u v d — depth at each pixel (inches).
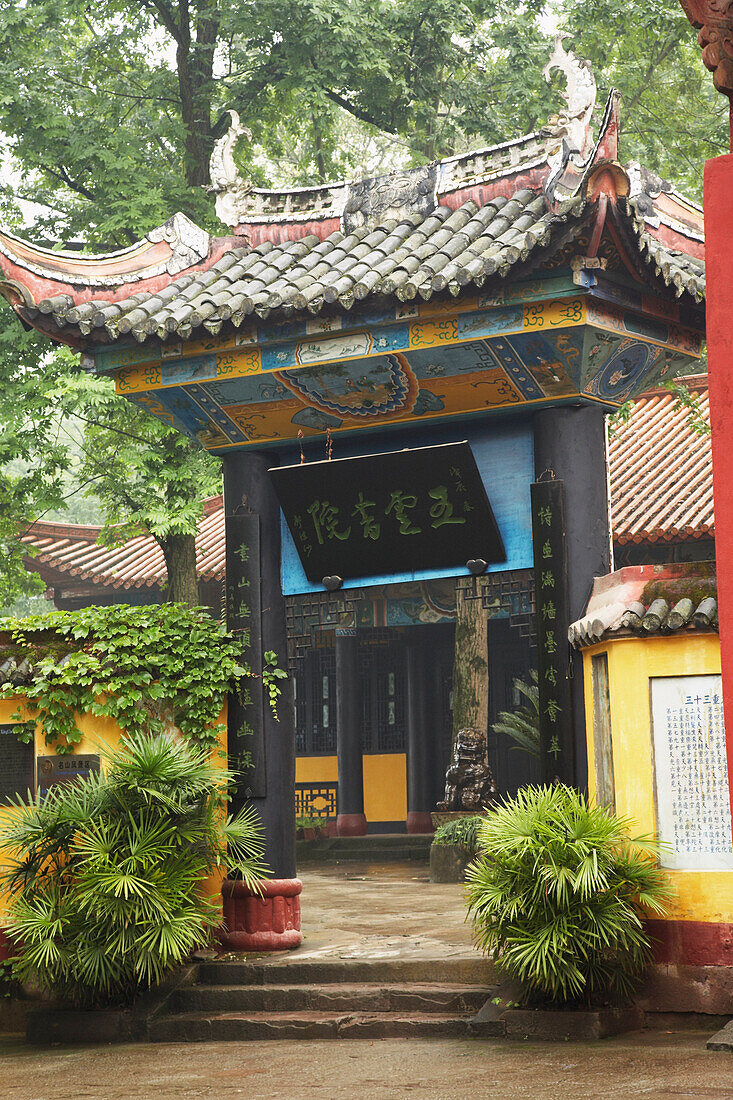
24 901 379.9
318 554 421.7
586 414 387.2
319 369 398.9
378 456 396.2
